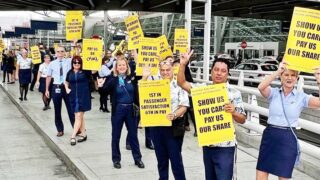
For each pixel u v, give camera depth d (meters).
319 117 11.59
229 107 4.44
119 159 7.27
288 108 4.55
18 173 7.69
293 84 4.55
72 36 10.14
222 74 4.59
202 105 4.50
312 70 4.34
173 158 5.56
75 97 9.08
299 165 7.01
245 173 6.87
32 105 15.70
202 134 4.50
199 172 7.04
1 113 15.10
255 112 8.85
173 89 5.52
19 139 10.70
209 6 15.27
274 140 4.59
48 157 8.86
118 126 7.15
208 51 15.27
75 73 9.02
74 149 8.70
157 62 7.84
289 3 22.59
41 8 28.38
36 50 16.86
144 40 7.79
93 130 10.80
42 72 14.25
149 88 5.49
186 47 11.12
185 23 15.45
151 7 26.42
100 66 8.69
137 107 7.16
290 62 4.41
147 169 7.19
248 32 47.25
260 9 26.72
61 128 10.03
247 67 27.58
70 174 7.61
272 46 40.12
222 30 50.78
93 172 7.00
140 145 9.08
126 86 7.04
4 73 26.09
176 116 5.43
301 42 4.36
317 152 6.53
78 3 25.75
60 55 9.83
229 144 4.58
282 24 34.25
